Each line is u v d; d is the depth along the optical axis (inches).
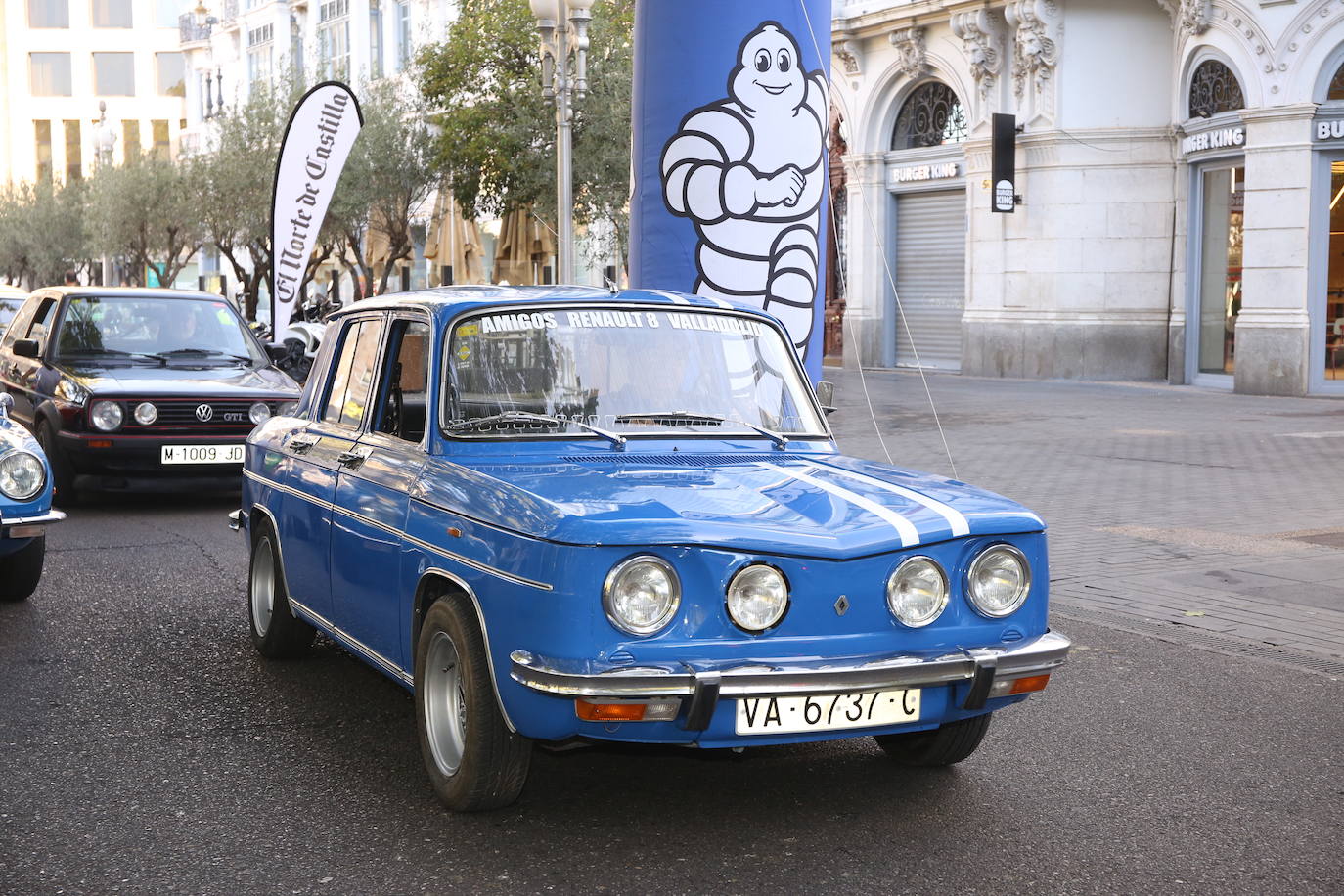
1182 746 223.5
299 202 744.3
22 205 2186.3
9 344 546.9
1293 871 172.9
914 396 914.7
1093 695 253.3
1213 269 967.6
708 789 200.7
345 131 741.3
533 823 186.2
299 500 242.4
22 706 243.1
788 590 170.2
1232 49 907.4
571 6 709.3
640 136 458.6
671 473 193.2
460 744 187.8
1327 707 245.9
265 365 518.6
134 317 516.7
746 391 222.5
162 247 1700.3
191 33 2544.3
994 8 1061.8
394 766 210.4
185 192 1450.5
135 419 466.9
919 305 1209.4
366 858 174.1
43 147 3459.6
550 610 163.9
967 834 183.6
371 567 209.2
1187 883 168.6
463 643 180.2
